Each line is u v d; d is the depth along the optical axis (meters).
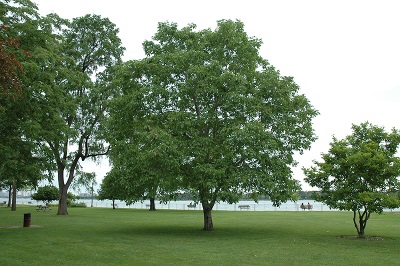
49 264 12.09
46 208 54.88
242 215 43.84
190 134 21.48
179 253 14.68
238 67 23.23
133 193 21.81
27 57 20.08
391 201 18.20
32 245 15.95
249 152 19.31
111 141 23.58
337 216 41.00
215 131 22.28
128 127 23.16
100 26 41.97
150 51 24.08
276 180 20.94
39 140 23.72
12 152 20.95
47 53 21.80
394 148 20.38
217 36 23.36
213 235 21.38
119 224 28.58
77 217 36.50
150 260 13.11
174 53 22.45
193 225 28.41
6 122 20.52
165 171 20.56
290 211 56.19
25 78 19.45
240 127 19.95
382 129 20.58
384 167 18.78
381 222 32.34
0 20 20.45
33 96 20.61
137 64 22.64
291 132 22.20
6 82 14.70
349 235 21.66
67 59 36.84
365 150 19.36
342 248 16.42
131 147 21.14
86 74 39.53
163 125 22.12
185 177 22.06
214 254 14.54
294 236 21.03
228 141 19.77
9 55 14.44
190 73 21.33
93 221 31.19
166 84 22.64
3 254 13.67
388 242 18.55
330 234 22.25
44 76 21.62
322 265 12.55
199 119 21.58
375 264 12.78
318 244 17.67
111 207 77.12
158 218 37.00
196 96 22.47
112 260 13.03
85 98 37.75
